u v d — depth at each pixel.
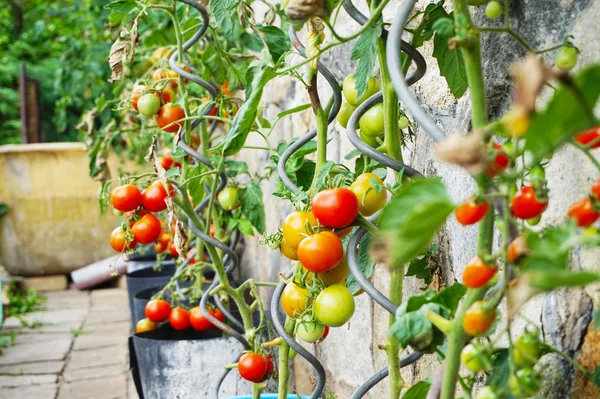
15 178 5.04
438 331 0.88
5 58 8.67
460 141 0.63
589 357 0.95
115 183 4.73
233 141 1.28
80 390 3.02
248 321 1.88
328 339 2.22
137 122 3.32
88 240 5.20
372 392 1.84
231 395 2.09
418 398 1.01
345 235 1.19
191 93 2.44
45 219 5.12
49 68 8.60
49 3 8.20
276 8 2.10
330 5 1.04
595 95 0.60
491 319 0.77
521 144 1.07
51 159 5.05
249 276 3.36
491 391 0.83
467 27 0.80
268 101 2.96
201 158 1.92
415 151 1.54
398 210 0.72
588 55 0.96
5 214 5.09
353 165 1.93
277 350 2.07
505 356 0.87
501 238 1.11
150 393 2.13
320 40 1.26
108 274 5.05
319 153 1.33
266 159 2.99
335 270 1.20
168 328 2.35
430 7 1.19
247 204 2.35
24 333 3.99
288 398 1.75
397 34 0.81
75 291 5.16
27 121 6.10
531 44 1.07
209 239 1.85
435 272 1.40
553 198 1.03
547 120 0.61
